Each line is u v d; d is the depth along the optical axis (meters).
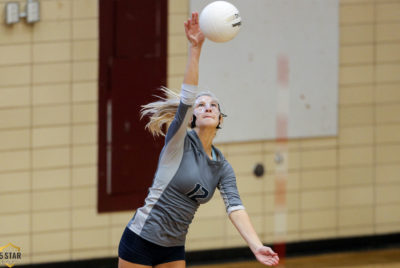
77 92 14.55
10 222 14.41
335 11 16.03
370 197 16.75
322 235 16.52
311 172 16.30
